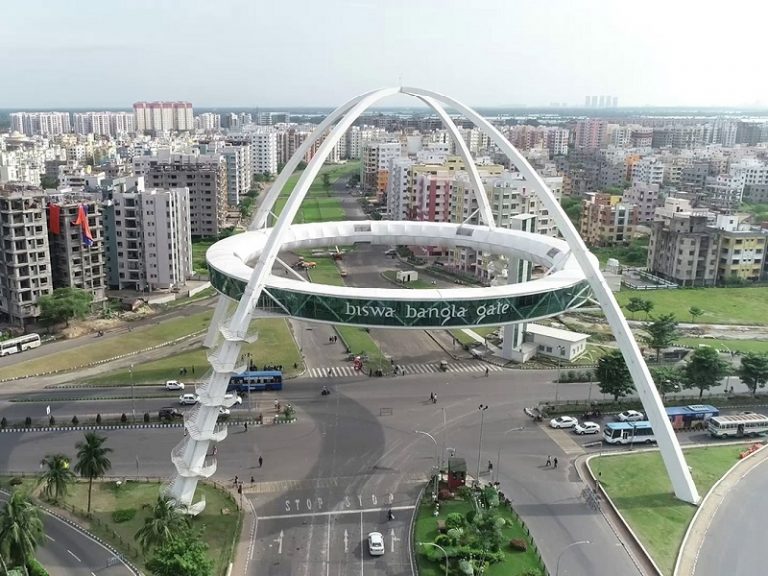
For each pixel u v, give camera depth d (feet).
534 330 416.26
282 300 253.65
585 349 416.87
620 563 211.61
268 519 232.73
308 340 426.10
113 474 260.01
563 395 345.72
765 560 213.46
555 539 223.71
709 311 510.99
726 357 405.18
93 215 465.88
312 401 331.77
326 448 284.00
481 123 318.45
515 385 359.25
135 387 344.28
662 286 581.12
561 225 281.13
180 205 547.90
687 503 246.27
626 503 245.24
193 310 489.67
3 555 187.62
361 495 248.73
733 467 273.54
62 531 222.48
